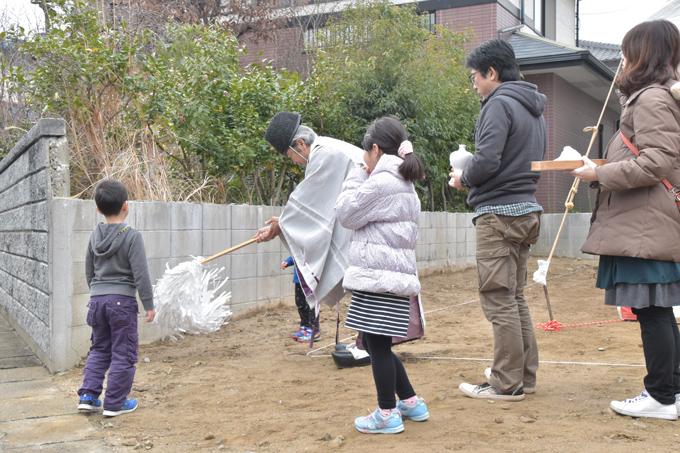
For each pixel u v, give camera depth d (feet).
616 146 9.72
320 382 12.62
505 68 10.62
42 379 13.79
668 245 8.80
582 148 46.70
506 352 10.46
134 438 9.78
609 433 8.70
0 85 26.61
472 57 10.84
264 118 22.20
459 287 27.30
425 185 33.32
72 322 14.55
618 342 14.96
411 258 9.27
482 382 11.91
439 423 9.46
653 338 9.19
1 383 13.46
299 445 8.99
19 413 11.25
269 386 12.46
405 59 28.30
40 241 15.39
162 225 17.10
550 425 9.16
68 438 9.89
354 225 9.18
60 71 18.76
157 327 16.88
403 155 9.32
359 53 28.27
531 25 49.29
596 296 24.14
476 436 8.79
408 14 29.99
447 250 31.48
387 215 9.06
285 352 15.66
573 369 12.64
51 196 14.55
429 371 12.94
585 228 38.68
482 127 10.29
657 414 9.27
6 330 19.66
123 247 11.41
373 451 8.45
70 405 11.75
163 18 35.37
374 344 9.18
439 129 29.66
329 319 20.22
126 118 19.69
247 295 20.15
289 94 23.04
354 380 12.65
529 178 10.44
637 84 9.43
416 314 10.03
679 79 9.52
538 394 10.87
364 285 8.93
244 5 43.80
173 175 21.11
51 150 14.65
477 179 10.25
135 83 19.10
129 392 11.27
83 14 19.52
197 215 18.22
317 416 10.28
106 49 19.11
